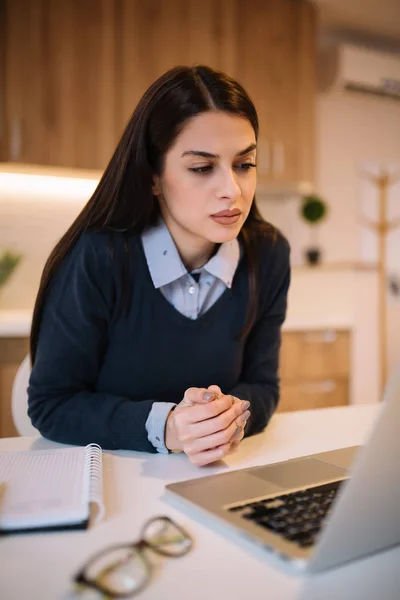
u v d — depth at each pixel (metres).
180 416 0.82
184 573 0.51
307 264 3.57
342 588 0.49
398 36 3.88
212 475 0.74
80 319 1.00
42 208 2.92
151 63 2.78
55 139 2.57
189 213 0.93
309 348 2.97
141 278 1.03
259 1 3.09
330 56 3.77
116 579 0.50
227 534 0.59
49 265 1.03
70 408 0.95
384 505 0.52
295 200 3.73
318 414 1.19
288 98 3.21
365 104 4.07
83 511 0.60
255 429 1.02
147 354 1.06
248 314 1.11
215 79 0.91
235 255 1.09
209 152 0.89
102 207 1.02
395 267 4.26
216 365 1.10
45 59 2.53
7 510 0.61
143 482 0.76
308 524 0.57
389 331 4.29
